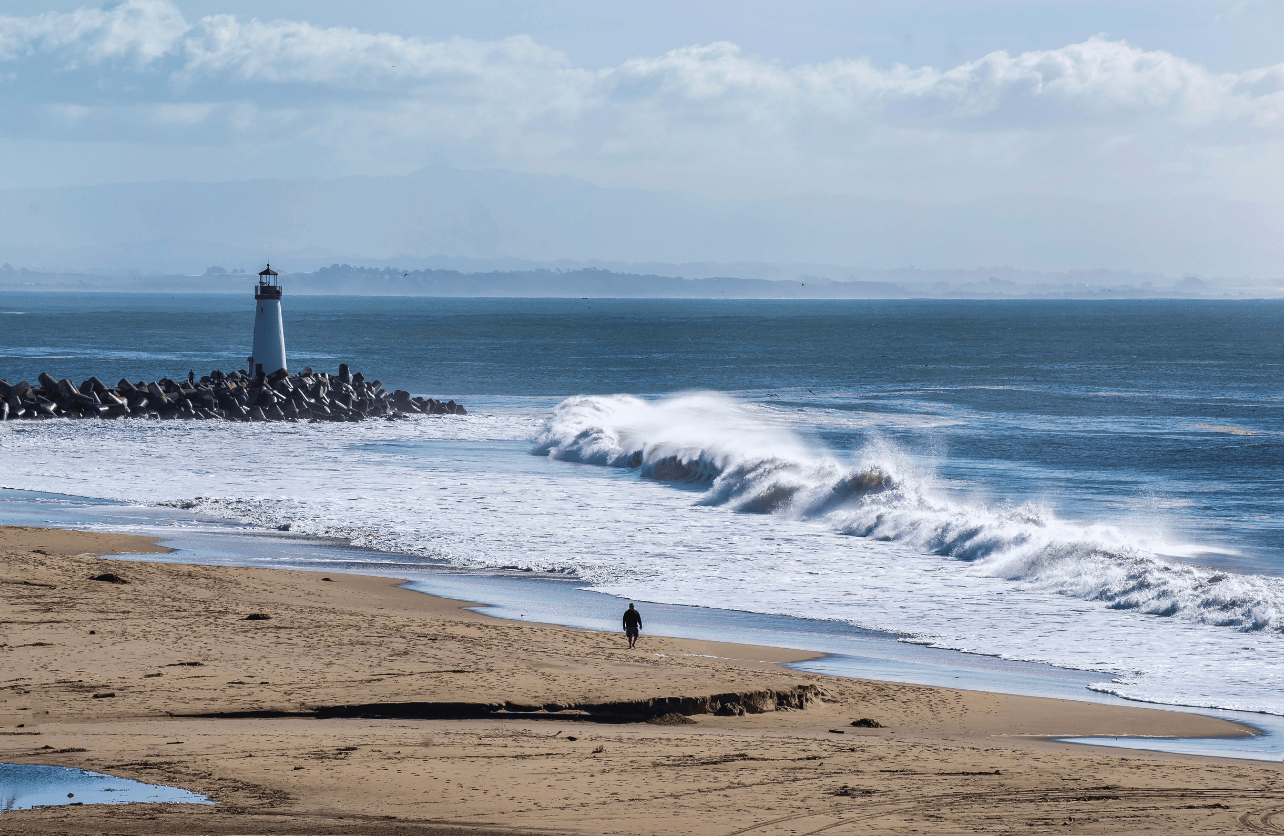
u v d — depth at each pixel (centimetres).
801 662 6881
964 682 6562
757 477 13500
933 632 7788
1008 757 4825
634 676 5934
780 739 5003
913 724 5550
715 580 9394
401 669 5872
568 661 6238
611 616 8069
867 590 9069
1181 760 4941
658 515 12500
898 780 4353
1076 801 4128
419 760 4391
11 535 10125
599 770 4353
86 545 9962
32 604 7000
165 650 6050
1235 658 7131
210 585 8144
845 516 12012
